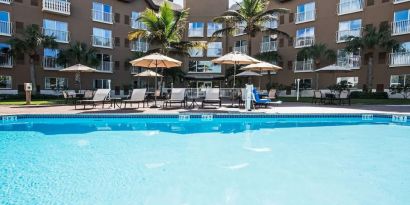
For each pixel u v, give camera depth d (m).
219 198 4.04
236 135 8.84
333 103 19.25
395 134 9.16
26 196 3.99
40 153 6.38
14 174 4.94
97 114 10.93
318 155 6.53
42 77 28.08
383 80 25.80
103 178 4.80
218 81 38.56
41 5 27.72
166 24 22.95
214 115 11.41
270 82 31.69
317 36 30.34
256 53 35.16
